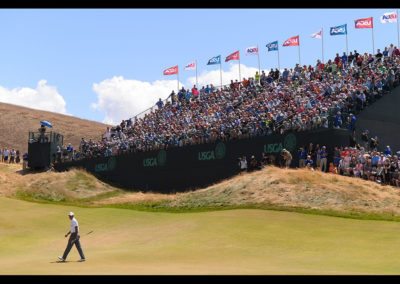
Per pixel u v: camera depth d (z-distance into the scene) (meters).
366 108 35.31
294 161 34.22
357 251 19.16
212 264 17.28
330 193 28.61
